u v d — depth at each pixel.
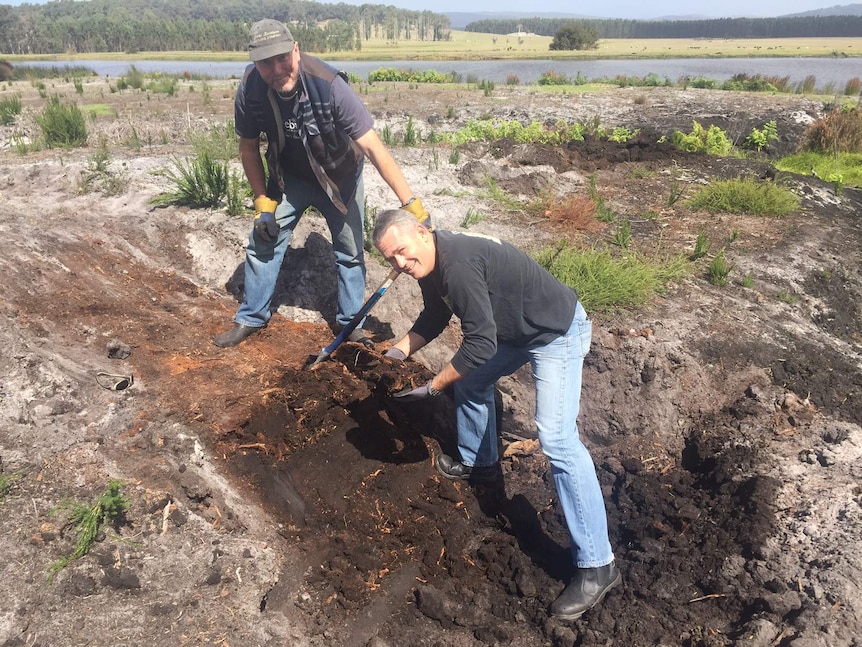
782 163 12.70
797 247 6.61
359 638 3.19
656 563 3.50
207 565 3.32
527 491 4.23
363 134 3.95
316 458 4.07
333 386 4.44
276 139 4.11
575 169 8.47
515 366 3.47
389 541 3.71
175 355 4.66
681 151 9.16
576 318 3.08
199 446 3.91
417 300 5.41
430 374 4.77
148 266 6.02
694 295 5.55
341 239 4.71
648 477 4.21
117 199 7.09
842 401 4.57
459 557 3.63
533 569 3.55
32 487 3.46
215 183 6.79
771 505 3.63
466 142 10.01
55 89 19.84
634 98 18.92
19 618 2.87
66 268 5.61
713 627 3.09
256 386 4.37
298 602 3.29
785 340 5.11
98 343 4.66
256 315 4.91
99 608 2.98
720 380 4.67
